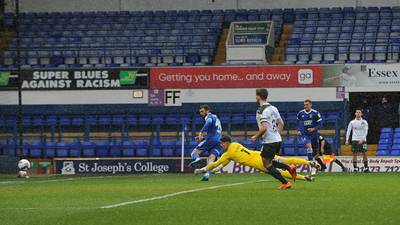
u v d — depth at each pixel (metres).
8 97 49.34
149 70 48.81
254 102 48.16
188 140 47.03
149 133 48.59
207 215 15.03
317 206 16.81
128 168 42.50
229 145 27.11
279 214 15.12
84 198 20.12
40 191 23.31
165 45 56.09
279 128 23.33
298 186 24.55
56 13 61.00
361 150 39.38
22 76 49.41
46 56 55.47
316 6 60.31
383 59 52.50
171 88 48.59
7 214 15.71
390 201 18.12
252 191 22.00
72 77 49.19
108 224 13.64
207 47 55.06
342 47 53.34
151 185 26.27
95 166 42.88
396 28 55.38
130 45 56.41
